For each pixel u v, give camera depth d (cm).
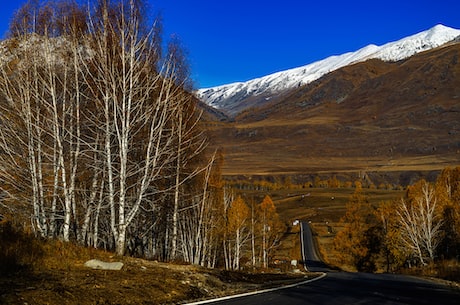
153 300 1097
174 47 2002
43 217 1664
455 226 4409
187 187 2661
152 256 2381
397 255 5406
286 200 13838
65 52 1788
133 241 2369
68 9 1791
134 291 1114
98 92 1830
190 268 1698
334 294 1488
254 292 1419
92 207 1952
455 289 1930
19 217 1859
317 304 1216
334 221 10956
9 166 1747
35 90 1630
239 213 3934
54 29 1775
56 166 1648
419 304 1297
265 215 5403
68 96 1838
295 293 1457
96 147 1773
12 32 1734
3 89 1673
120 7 1716
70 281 1080
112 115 1747
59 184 1853
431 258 4250
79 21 1781
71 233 2058
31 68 1731
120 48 1722
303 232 9550
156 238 2670
